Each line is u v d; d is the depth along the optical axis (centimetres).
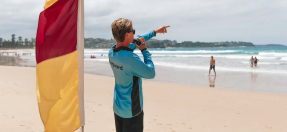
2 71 1823
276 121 588
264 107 745
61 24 247
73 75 261
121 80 212
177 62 3197
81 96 269
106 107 685
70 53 257
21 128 464
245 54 4884
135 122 219
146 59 216
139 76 209
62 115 255
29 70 1972
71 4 251
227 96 932
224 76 1731
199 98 888
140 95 219
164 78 1658
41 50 242
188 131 496
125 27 200
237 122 574
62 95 255
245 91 1058
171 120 579
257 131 509
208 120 587
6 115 551
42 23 237
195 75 1816
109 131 470
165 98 883
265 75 1736
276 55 4350
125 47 206
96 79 1468
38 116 553
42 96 246
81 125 271
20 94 827
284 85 1292
